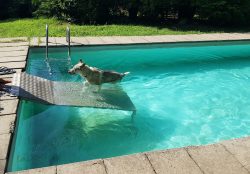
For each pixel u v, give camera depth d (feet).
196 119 14.43
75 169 7.86
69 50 20.16
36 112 13.48
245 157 8.61
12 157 9.13
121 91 14.37
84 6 32.91
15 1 37.70
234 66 22.16
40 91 12.96
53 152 10.93
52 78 17.48
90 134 12.28
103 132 12.49
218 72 20.84
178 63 22.29
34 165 10.10
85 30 27.66
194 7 35.58
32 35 24.97
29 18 36.24
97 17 33.55
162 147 11.96
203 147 9.01
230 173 7.96
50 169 7.82
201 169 8.05
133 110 12.43
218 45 25.49
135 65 21.48
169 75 19.89
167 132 13.06
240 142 9.34
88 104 12.34
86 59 21.63
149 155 8.52
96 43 22.31
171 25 33.47
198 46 24.88
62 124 12.78
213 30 30.94
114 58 22.38
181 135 12.93
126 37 25.11
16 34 25.31
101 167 7.96
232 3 33.73
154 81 18.81
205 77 19.84
